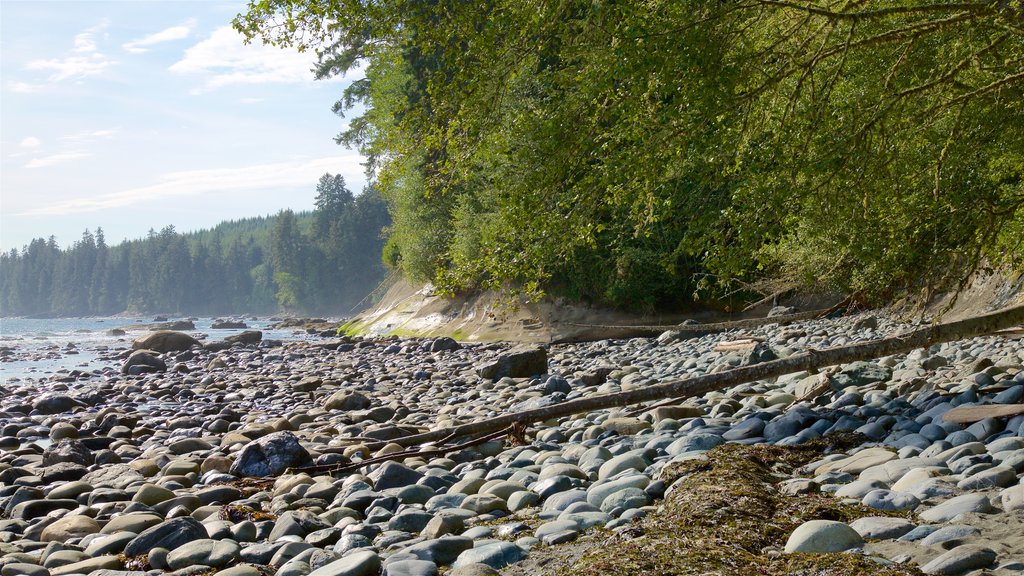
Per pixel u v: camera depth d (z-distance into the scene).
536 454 8.09
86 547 5.77
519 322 33.75
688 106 6.64
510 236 7.46
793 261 12.71
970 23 7.13
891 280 9.92
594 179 7.02
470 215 31.62
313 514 6.21
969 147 8.09
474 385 17.88
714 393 10.66
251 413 14.79
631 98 6.61
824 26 7.34
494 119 7.19
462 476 7.61
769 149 7.01
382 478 7.26
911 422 6.65
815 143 7.16
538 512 5.72
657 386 9.05
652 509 5.18
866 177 7.46
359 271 150.12
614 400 9.10
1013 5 6.65
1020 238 8.92
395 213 44.41
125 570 5.19
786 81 7.69
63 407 16.50
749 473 5.59
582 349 26.20
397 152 7.84
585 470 6.84
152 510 6.95
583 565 4.02
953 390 7.96
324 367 24.86
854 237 7.77
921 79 7.73
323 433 11.46
